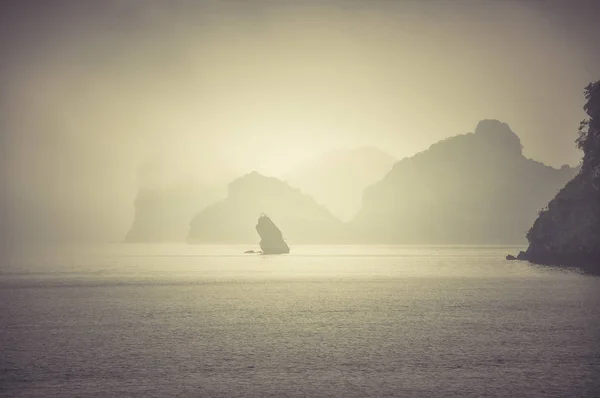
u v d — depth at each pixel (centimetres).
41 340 9131
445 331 9712
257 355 8012
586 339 8944
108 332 9800
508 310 12062
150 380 6838
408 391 6406
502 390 6431
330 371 7194
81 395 6316
